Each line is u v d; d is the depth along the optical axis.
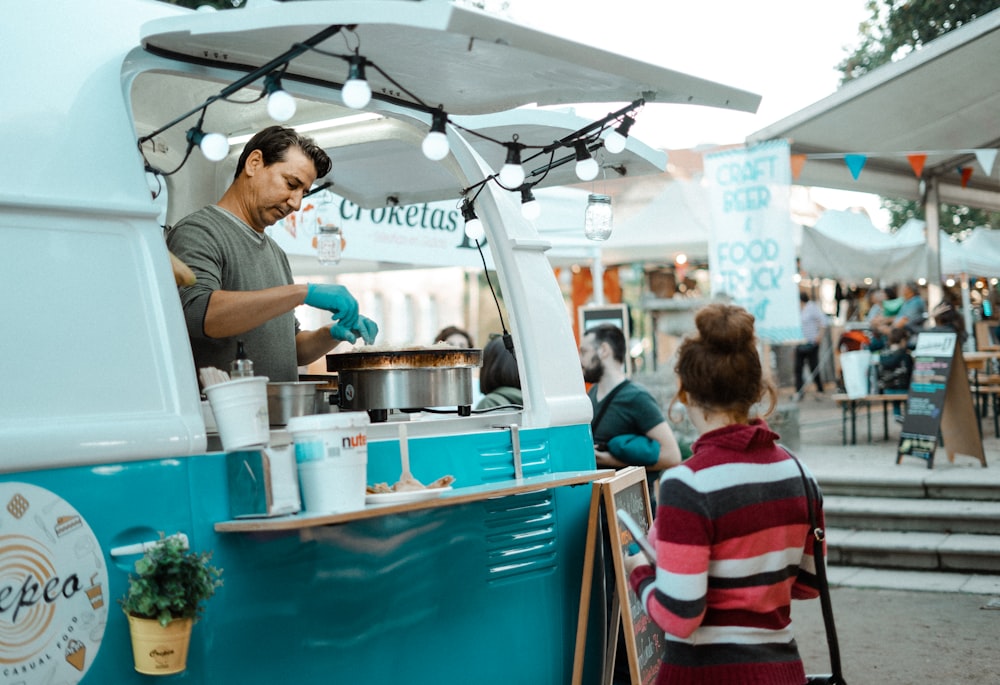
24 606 2.15
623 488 3.69
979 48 7.93
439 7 2.29
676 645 2.40
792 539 2.42
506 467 3.32
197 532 2.47
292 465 2.51
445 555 3.09
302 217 5.93
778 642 2.38
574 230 8.68
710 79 3.01
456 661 3.10
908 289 11.59
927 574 6.89
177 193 4.43
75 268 2.38
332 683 2.73
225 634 2.50
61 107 2.45
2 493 2.14
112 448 2.32
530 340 3.60
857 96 8.61
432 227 6.66
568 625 3.55
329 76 3.06
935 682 4.80
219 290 3.02
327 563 2.74
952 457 8.73
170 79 4.02
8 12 2.46
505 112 3.77
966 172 10.72
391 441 2.97
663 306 13.69
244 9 2.50
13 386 2.22
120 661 2.31
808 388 18.20
